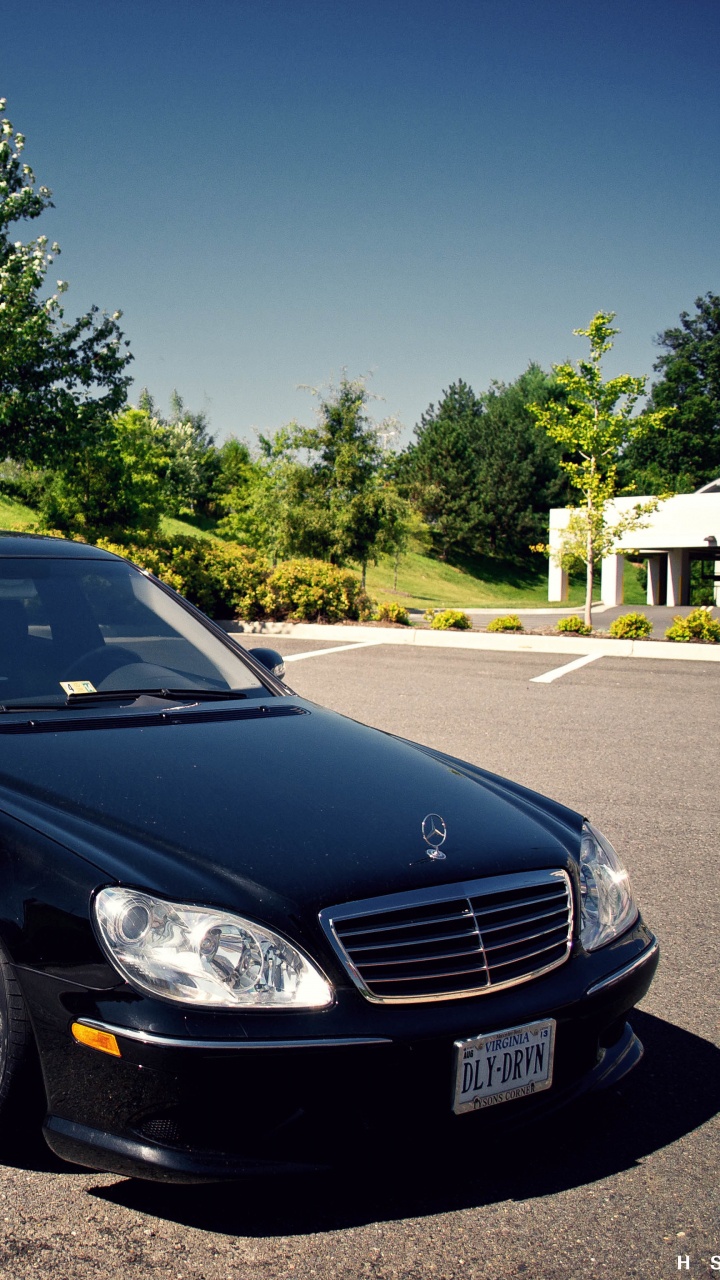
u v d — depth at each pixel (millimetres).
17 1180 2500
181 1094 2186
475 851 2670
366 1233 2361
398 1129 2328
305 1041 2225
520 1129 2500
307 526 27734
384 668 12859
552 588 45469
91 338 18562
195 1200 2451
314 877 2436
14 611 3650
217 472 55156
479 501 69875
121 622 3857
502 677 12336
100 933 2289
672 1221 2459
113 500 20594
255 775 2898
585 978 2629
